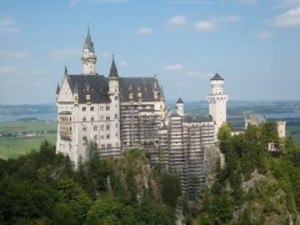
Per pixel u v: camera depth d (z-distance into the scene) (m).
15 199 192.00
